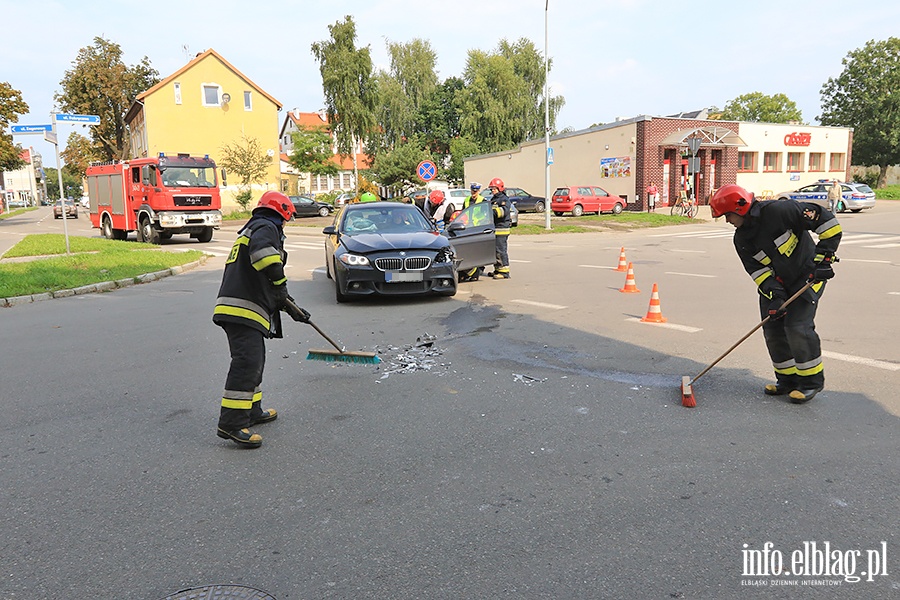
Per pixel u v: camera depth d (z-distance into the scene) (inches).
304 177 2320.4
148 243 848.3
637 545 118.3
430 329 306.8
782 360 195.3
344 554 118.1
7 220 1925.4
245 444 168.7
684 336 279.1
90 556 119.9
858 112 2175.2
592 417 184.2
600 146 1473.9
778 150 1600.6
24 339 308.3
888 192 1715.1
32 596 107.6
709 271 494.6
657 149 1378.0
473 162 1911.9
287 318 338.3
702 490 138.7
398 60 2427.4
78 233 1184.8
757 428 172.4
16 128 631.8
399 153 2102.6
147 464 160.7
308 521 130.4
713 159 1486.2
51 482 151.7
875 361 230.7
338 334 299.6
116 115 2044.8
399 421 184.9
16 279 483.5
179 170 865.5
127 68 2012.8
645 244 751.1
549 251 684.1
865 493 135.6
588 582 107.7
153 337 305.3
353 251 375.9
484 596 104.7
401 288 371.2
